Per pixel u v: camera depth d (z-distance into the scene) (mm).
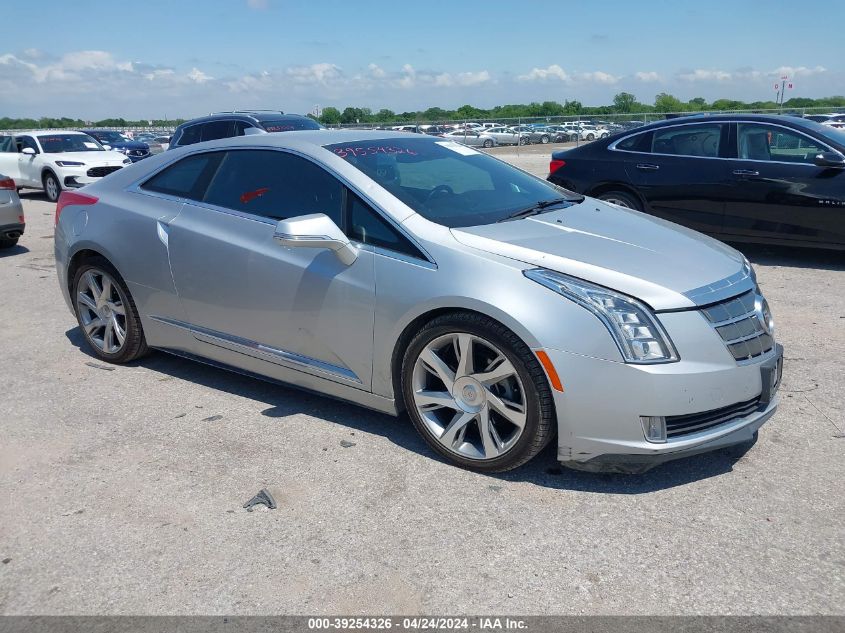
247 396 4441
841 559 2746
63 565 2842
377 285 3539
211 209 4270
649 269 3279
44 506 3254
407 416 4098
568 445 3162
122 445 3822
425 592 2633
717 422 3184
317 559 2836
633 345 3031
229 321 4184
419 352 3477
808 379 4453
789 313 5785
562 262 3271
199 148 4539
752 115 7648
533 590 2627
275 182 4078
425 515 3111
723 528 2959
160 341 4668
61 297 7020
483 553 2844
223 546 2930
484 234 3480
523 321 3109
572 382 3066
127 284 4648
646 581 2658
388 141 4402
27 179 16344
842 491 3205
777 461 3480
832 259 7660
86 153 16266
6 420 4168
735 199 7531
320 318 3762
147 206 4562
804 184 7117
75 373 4895
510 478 3396
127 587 2705
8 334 5824
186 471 3529
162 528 3064
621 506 3139
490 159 4734
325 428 3969
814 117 22562
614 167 8336
